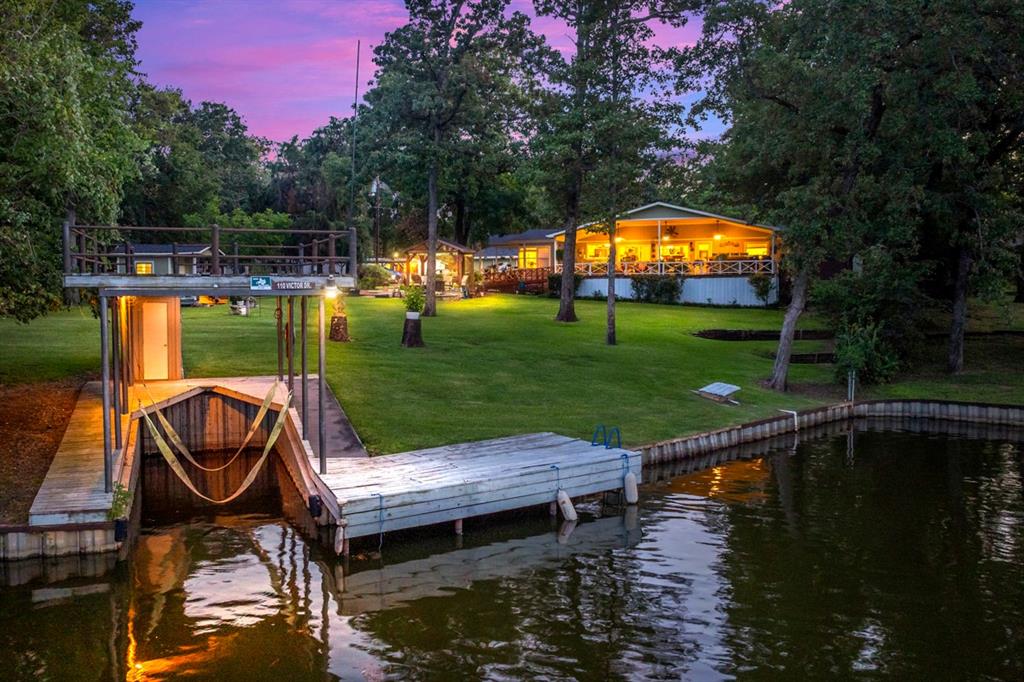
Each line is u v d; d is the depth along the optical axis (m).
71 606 11.31
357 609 11.31
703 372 28.92
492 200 65.50
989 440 23.86
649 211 50.19
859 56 23.89
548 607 11.41
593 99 32.53
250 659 9.77
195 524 15.48
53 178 15.02
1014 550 13.97
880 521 15.70
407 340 29.52
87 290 17.53
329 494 14.14
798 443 23.30
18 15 13.68
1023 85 26.84
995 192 29.97
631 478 16.72
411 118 39.47
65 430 18.42
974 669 9.65
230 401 21.94
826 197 25.48
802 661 9.83
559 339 33.22
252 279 14.76
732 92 29.06
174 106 60.06
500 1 36.81
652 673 9.48
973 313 43.88
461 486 14.48
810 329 39.44
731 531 15.01
